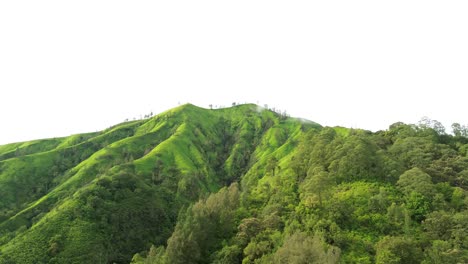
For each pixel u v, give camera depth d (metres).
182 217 123.69
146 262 113.19
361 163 118.44
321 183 103.38
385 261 75.81
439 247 80.81
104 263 144.38
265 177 165.38
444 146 134.88
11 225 181.88
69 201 172.75
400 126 158.50
